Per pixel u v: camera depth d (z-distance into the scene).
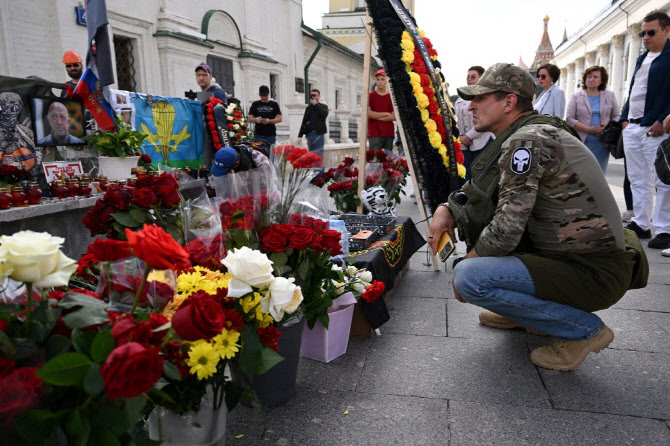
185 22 10.34
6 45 6.93
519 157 2.30
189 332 1.08
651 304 3.49
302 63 17.00
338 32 27.52
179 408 1.60
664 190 4.93
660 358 2.70
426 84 3.86
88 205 4.12
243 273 1.58
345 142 19.03
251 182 2.33
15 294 1.18
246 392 1.73
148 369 0.93
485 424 2.12
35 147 4.25
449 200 2.83
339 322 2.71
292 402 2.32
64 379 0.99
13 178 3.88
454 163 4.02
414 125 3.85
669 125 4.67
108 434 1.03
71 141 4.62
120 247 1.32
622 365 2.63
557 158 2.29
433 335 3.06
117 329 1.02
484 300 2.54
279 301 1.68
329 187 4.63
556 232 2.41
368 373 2.60
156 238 1.06
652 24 4.98
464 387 2.44
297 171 2.47
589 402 2.28
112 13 8.51
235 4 12.60
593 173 2.31
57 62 7.71
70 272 1.10
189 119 7.19
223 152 3.24
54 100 4.42
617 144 5.81
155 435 1.70
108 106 4.97
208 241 1.97
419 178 4.04
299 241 2.04
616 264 2.38
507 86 2.54
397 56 3.75
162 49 9.80
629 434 2.03
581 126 6.25
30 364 1.06
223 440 1.79
